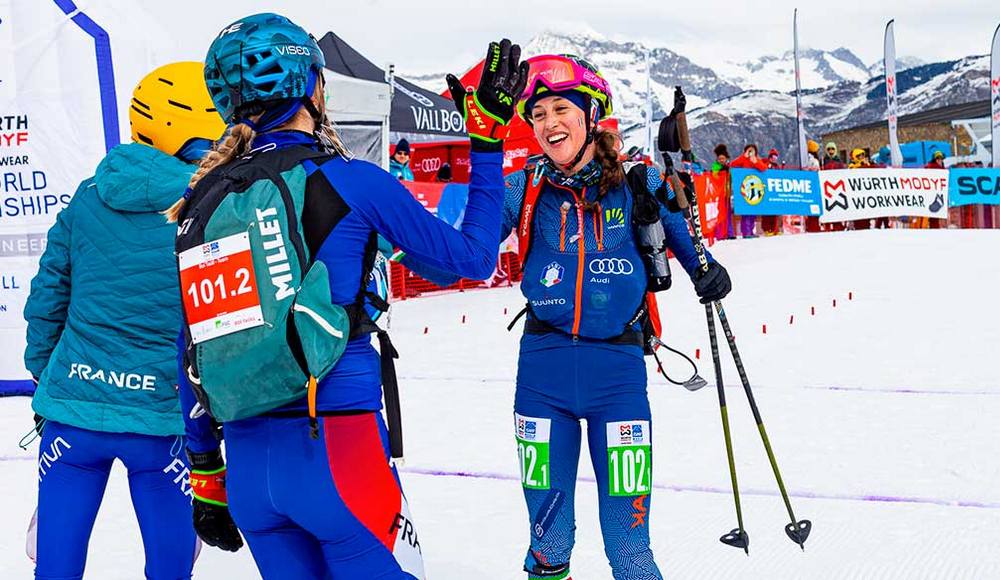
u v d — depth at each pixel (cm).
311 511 206
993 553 374
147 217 283
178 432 290
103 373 285
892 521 412
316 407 207
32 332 299
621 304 298
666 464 505
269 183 206
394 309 1216
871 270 1405
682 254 316
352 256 209
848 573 358
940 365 761
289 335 200
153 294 283
